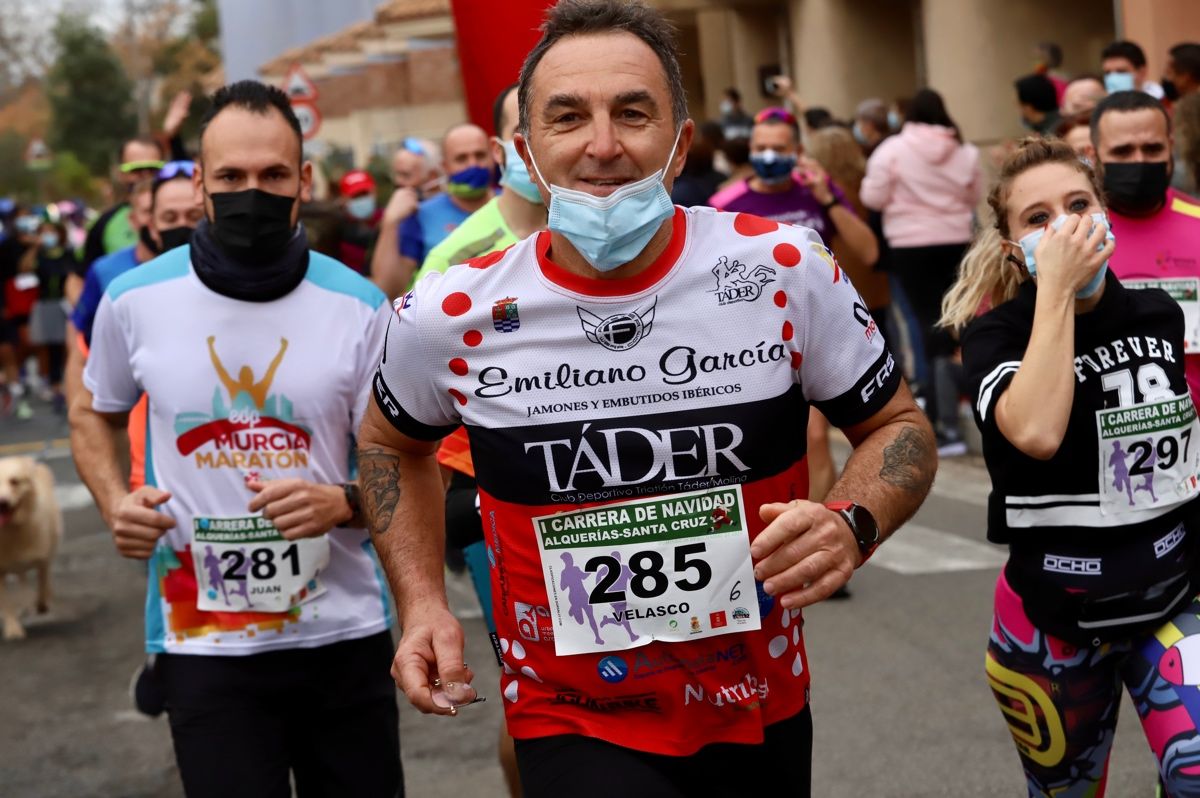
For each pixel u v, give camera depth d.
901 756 4.92
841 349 2.55
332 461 3.61
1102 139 4.22
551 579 2.56
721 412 2.50
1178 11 10.72
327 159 26.33
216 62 66.56
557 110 2.43
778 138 7.36
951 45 14.54
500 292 2.54
